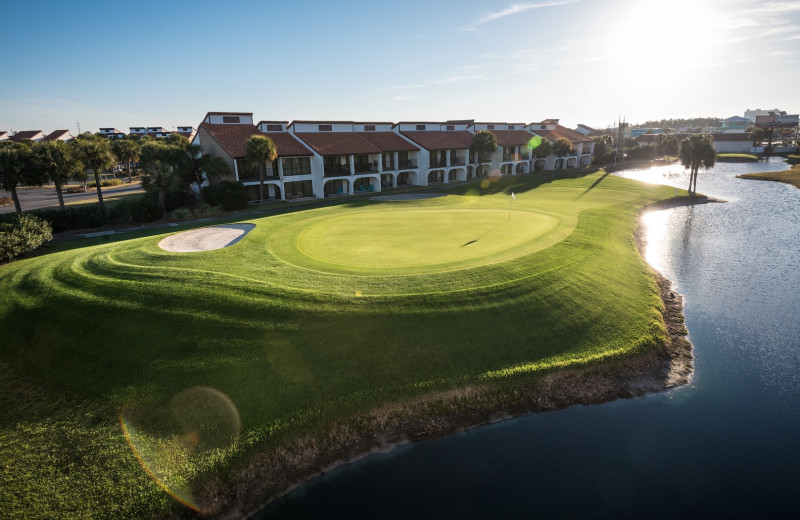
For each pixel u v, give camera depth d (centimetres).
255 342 1781
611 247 3042
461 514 1188
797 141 14225
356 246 2809
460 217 3781
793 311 2367
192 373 1664
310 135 5934
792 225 4231
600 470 1333
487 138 6994
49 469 1321
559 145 8606
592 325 2048
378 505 1234
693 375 1819
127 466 1336
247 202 4866
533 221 3591
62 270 2339
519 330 1952
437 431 1530
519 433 1515
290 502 1266
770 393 1691
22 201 5766
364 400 1609
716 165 10331
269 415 1530
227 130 5488
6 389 1639
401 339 1838
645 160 11194
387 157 6391
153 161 4175
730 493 1230
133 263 2402
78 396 1598
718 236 3866
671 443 1441
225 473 1341
